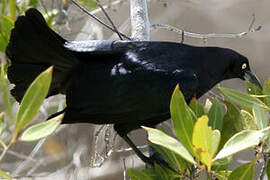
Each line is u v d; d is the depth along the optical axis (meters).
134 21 11.12
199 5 19.41
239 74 10.12
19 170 12.40
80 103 9.29
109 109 9.31
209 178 8.05
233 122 8.52
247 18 20.47
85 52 9.20
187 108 7.39
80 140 14.30
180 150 6.73
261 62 20.56
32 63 9.10
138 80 9.20
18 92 9.35
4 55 9.85
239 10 20.38
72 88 9.35
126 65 9.27
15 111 12.06
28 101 6.21
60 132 14.41
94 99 9.27
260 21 20.52
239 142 6.96
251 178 7.55
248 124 8.39
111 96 9.24
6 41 9.80
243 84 18.80
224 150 6.97
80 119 9.30
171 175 8.41
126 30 16.42
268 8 20.38
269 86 8.57
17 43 8.79
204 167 7.26
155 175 8.52
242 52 20.56
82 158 14.20
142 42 9.53
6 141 11.99
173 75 9.20
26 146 14.48
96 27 14.07
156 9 18.94
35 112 6.21
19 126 6.19
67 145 14.27
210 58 9.70
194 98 8.77
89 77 9.29
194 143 6.93
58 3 11.98
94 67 9.30
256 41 20.62
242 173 7.57
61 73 9.41
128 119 9.49
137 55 9.34
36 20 8.66
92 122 9.43
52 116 9.16
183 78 9.16
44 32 8.80
